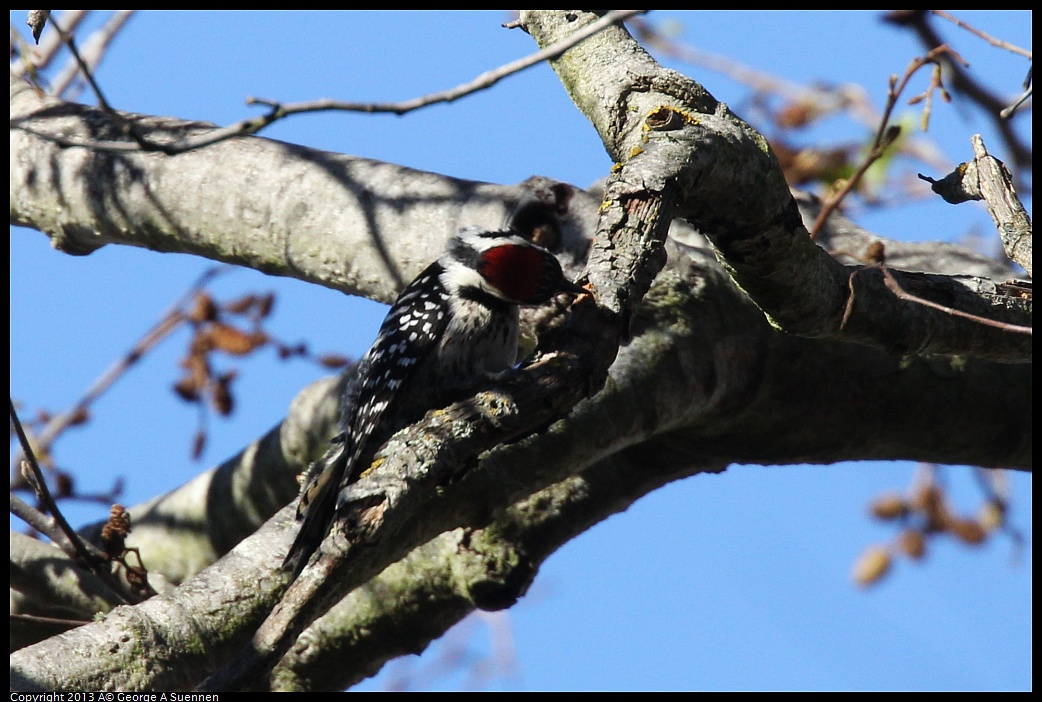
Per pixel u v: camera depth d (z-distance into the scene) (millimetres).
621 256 7098
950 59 10867
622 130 8633
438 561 10312
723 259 8219
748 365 10117
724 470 11266
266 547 8445
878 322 8523
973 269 11758
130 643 7816
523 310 10109
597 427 9289
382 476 6234
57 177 11547
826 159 12297
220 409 12211
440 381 9695
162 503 12758
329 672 10445
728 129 7797
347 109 5789
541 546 10391
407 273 10258
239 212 10867
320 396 12039
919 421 10766
